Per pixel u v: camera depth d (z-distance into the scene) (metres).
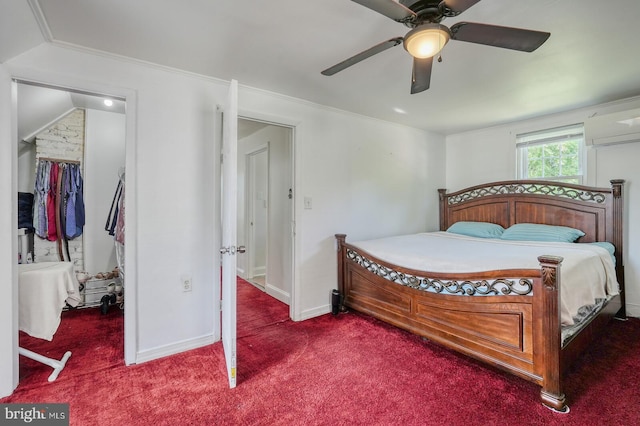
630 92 2.89
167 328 2.36
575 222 3.29
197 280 2.49
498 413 1.68
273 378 2.03
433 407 1.73
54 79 1.94
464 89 2.79
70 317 3.13
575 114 3.41
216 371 2.12
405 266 2.57
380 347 2.48
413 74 1.85
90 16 1.68
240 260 5.10
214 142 2.55
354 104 3.20
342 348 2.46
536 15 1.68
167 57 2.17
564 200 3.36
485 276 2.00
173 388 1.92
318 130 3.21
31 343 2.53
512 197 3.77
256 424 1.60
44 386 1.93
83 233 3.55
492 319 1.98
